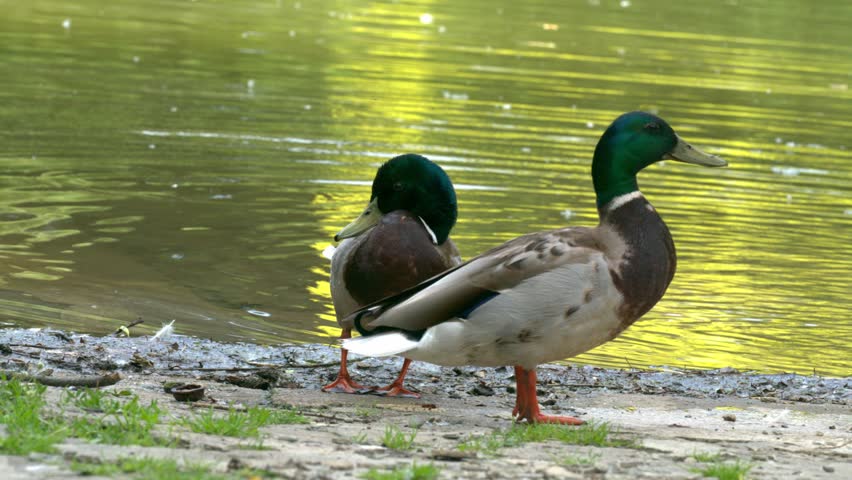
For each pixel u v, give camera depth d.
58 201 15.88
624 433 7.77
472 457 6.37
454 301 7.55
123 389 8.34
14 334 10.26
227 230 15.14
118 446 6.04
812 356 11.69
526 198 17.50
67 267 13.04
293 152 19.50
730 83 29.03
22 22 30.50
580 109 24.38
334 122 21.83
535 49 32.09
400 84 25.95
